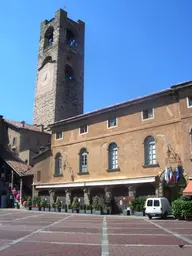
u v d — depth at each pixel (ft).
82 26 244.01
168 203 100.94
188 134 107.55
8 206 171.94
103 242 45.11
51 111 209.67
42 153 162.81
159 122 117.70
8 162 177.58
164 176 111.14
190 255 34.53
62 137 155.84
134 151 123.44
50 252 36.55
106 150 133.80
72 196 143.74
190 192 96.53
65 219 92.58
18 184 173.06
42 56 231.71
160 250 38.04
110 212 123.03
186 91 110.73
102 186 130.41
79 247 40.42
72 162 147.33
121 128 130.21
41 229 63.26
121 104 130.21
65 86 217.77
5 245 41.78
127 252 36.68
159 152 115.24
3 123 211.00
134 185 118.93
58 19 228.22
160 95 118.32
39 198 153.07
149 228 65.41
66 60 224.12
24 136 195.11
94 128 141.38
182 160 108.06
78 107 222.89
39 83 227.40
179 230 60.95
